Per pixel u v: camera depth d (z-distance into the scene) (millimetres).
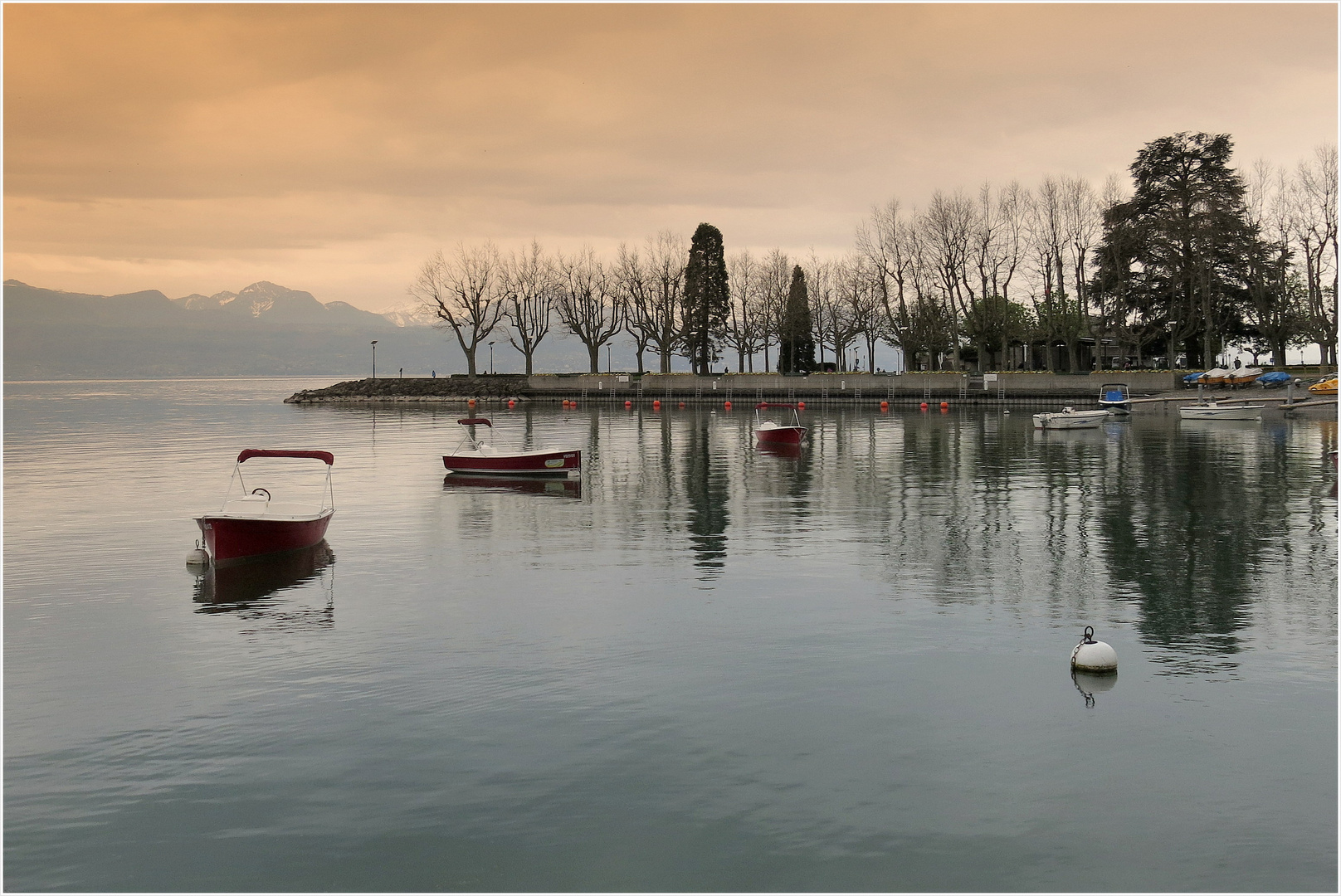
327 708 15016
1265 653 17250
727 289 130250
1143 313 103688
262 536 25578
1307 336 99562
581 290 135375
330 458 27969
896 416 86875
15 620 19922
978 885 10289
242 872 10664
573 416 93938
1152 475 42438
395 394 136125
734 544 27328
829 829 11375
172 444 62656
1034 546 26828
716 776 12648
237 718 14656
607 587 22438
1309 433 62406
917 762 13000
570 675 16359
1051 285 106312
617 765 12961
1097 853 10844
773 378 117562
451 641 18297
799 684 15844
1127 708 14750
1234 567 24109
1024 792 12172
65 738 13984
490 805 11969
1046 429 68625
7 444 62781
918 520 31125
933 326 111250
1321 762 12906
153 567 24781
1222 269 100438
